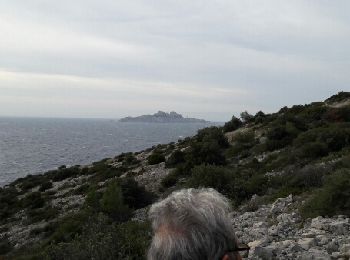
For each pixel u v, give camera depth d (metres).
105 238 8.84
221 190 18.58
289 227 10.02
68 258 9.02
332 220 9.75
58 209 29.75
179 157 33.78
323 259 6.88
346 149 21.69
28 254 18.86
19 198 38.81
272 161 25.11
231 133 43.09
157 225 1.72
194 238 1.62
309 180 15.38
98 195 25.75
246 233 9.98
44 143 153.00
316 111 39.28
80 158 100.44
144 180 30.08
